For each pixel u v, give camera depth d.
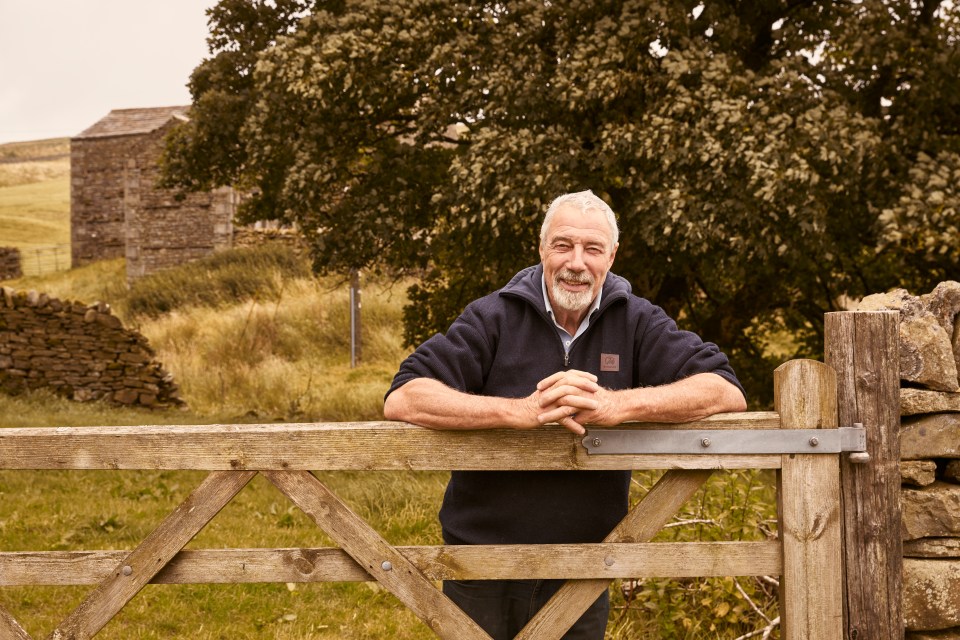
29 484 6.92
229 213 25.45
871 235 8.83
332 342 16.89
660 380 2.35
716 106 7.29
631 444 2.18
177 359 15.15
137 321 19.14
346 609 4.71
